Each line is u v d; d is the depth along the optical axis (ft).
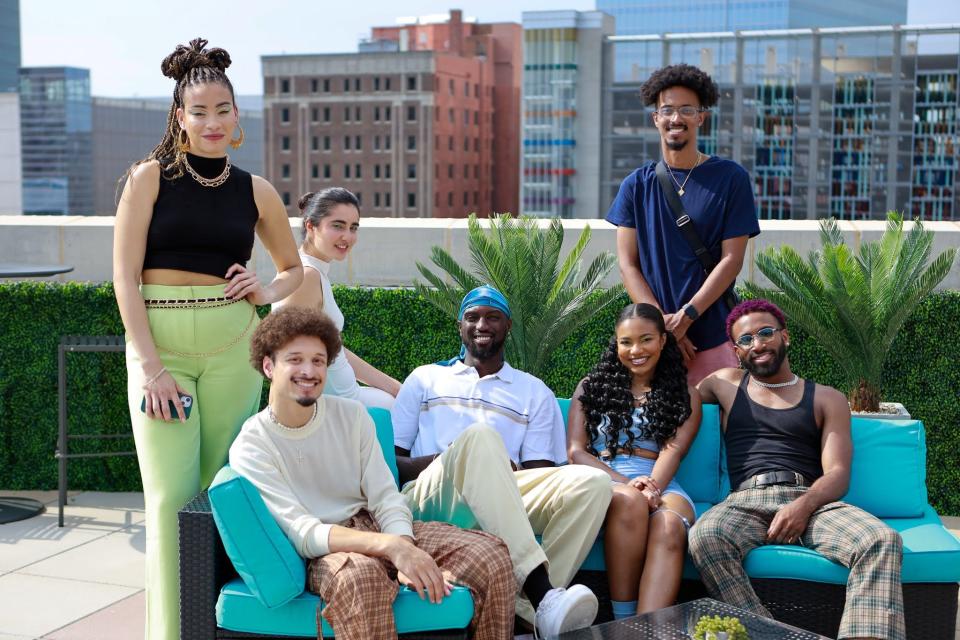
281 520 10.67
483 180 515.91
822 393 13.35
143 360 11.10
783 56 279.08
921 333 18.45
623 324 13.64
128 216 11.14
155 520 11.43
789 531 12.24
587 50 327.47
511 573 10.83
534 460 13.41
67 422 18.93
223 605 10.48
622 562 12.13
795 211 278.87
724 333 14.73
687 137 14.40
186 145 11.28
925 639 11.93
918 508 13.39
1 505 18.75
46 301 19.60
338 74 457.27
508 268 17.19
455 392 13.69
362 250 21.53
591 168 330.75
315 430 11.09
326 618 10.16
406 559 10.28
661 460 13.33
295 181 463.01
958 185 271.90
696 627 9.62
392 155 455.63
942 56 269.44
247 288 11.59
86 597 14.47
